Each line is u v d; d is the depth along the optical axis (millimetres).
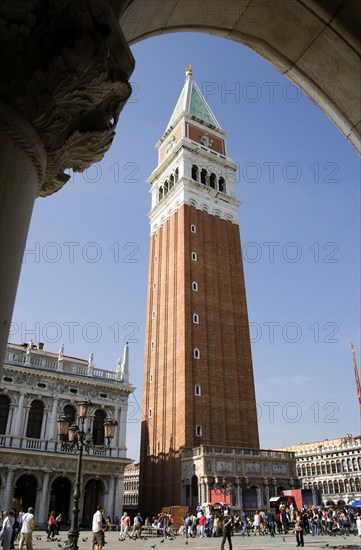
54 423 49812
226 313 69312
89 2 3873
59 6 3740
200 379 60656
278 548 26938
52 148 4336
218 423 59562
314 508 46312
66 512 48156
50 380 51438
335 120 6941
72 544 17625
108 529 47844
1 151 3738
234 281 73250
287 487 55531
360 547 26828
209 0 5758
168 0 5461
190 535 42250
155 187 85250
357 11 5648
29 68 3816
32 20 3682
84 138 4688
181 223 71250
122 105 4730
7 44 3699
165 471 57875
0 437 46219
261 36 6512
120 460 51688
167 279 71688
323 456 107375
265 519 46406
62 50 3814
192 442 56000
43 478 46938
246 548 27031
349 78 6293
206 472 50688
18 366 49438
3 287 3570
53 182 4980
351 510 56562
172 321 66188
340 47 6055
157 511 57188
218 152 84938
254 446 62000
